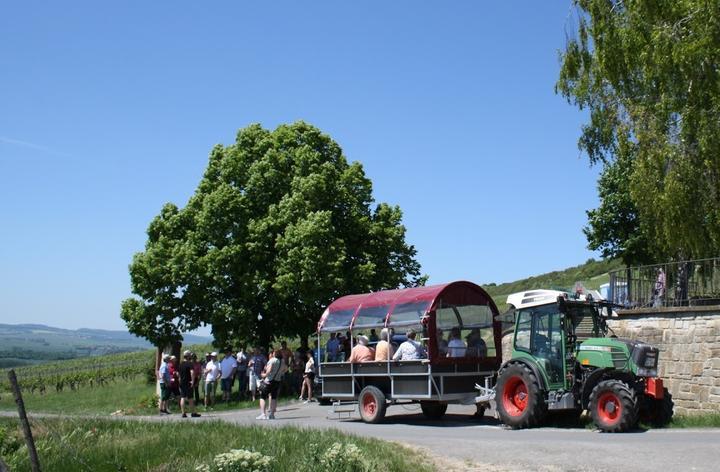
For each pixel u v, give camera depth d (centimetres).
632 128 2286
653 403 1633
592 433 1555
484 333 2012
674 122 2188
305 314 3378
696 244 2094
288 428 1533
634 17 2228
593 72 2562
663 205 2108
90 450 1283
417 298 1964
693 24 2055
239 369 3058
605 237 3353
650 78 2175
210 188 3453
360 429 1797
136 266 3328
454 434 1628
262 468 1032
